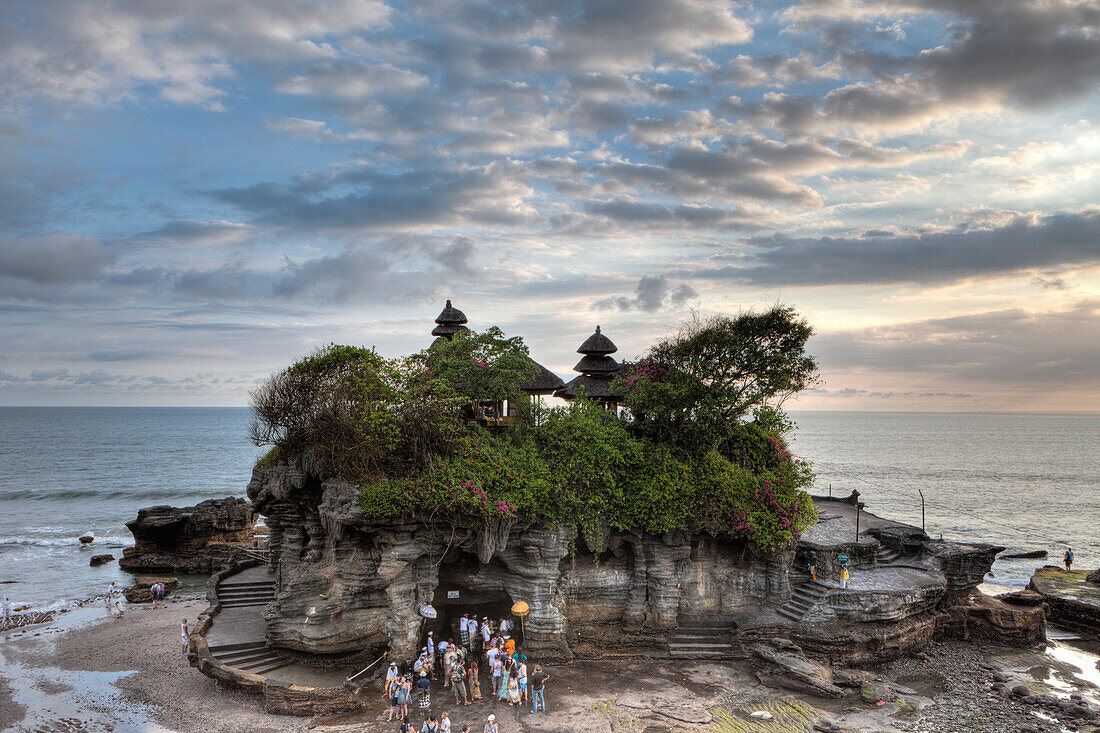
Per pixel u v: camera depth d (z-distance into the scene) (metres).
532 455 39.00
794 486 42.41
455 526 35.06
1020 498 122.62
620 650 39.53
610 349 51.66
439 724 29.47
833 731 31.06
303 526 39.94
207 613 40.78
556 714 31.97
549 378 49.47
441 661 36.03
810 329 42.84
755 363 42.97
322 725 31.12
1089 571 59.12
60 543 82.88
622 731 30.48
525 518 36.81
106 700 34.81
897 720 32.53
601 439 40.28
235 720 31.88
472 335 43.59
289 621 36.22
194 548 71.12
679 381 42.78
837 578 42.69
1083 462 196.38
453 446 37.28
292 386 39.50
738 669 37.44
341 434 35.72
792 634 39.06
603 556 41.25
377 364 39.19
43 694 35.84
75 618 52.03
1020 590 63.25
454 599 39.41
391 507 33.25
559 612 38.47
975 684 37.44
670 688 35.00
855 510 61.22
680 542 39.62
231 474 154.25
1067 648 44.47
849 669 38.09
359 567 35.84
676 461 41.47
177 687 36.22
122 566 70.25
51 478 145.75
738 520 39.56
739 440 45.50
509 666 35.06
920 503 116.88
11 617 51.97
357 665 35.97
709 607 41.66
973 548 46.38
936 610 44.56
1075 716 33.47
